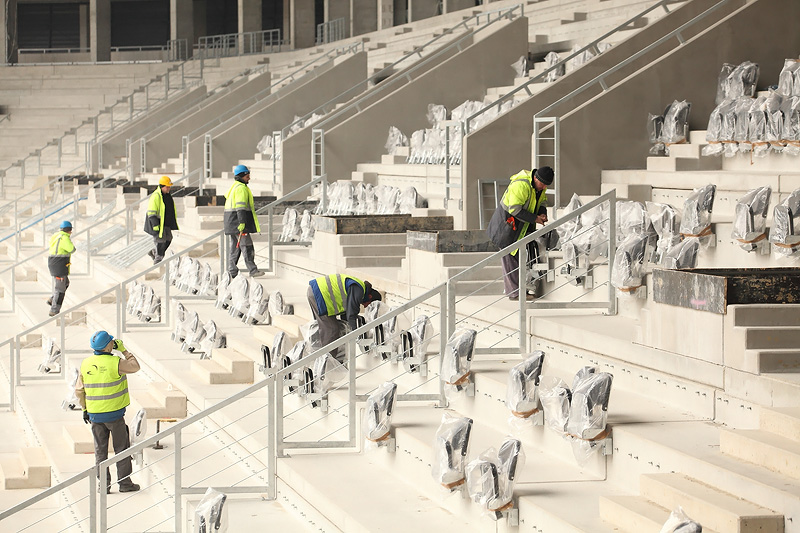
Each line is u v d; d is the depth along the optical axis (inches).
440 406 968.3
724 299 730.8
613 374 864.9
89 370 1137.4
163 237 2017.7
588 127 1480.1
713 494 609.9
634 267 944.3
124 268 2219.5
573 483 732.0
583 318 975.6
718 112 1328.7
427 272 1212.5
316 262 1579.7
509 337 1015.6
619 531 628.1
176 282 1760.6
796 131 1198.3
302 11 4451.3
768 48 1528.1
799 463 594.2
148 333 1669.5
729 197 1194.0
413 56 2883.9
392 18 3831.2
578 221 1091.9
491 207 1582.2
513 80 2273.6
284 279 1712.6
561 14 2411.4
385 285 1325.0
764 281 735.1
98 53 5241.1
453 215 1605.6
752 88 1470.2
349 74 2982.3
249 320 1428.4
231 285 1461.6
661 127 1482.5
